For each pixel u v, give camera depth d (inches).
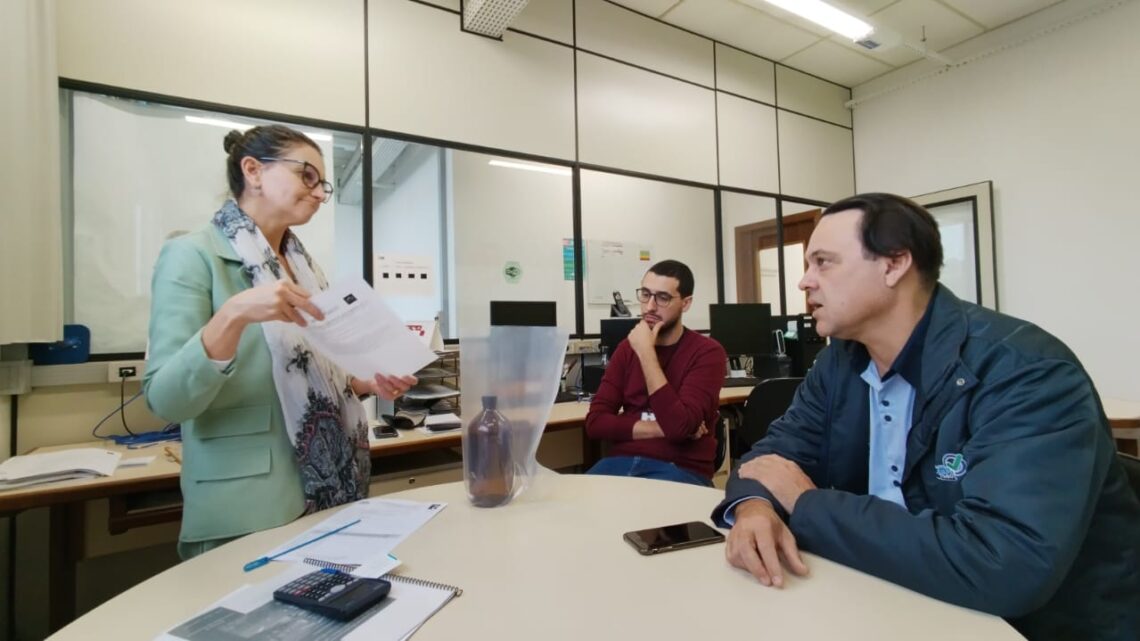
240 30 99.1
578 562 31.2
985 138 164.1
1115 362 140.6
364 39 111.5
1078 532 25.6
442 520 38.1
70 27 85.4
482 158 179.6
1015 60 157.2
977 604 25.7
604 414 73.7
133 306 90.4
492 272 179.9
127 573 87.0
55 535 69.3
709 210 196.1
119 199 89.7
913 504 35.0
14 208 67.0
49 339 74.0
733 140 169.2
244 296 33.5
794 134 183.5
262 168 41.1
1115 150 139.8
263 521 37.8
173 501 67.6
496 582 28.7
